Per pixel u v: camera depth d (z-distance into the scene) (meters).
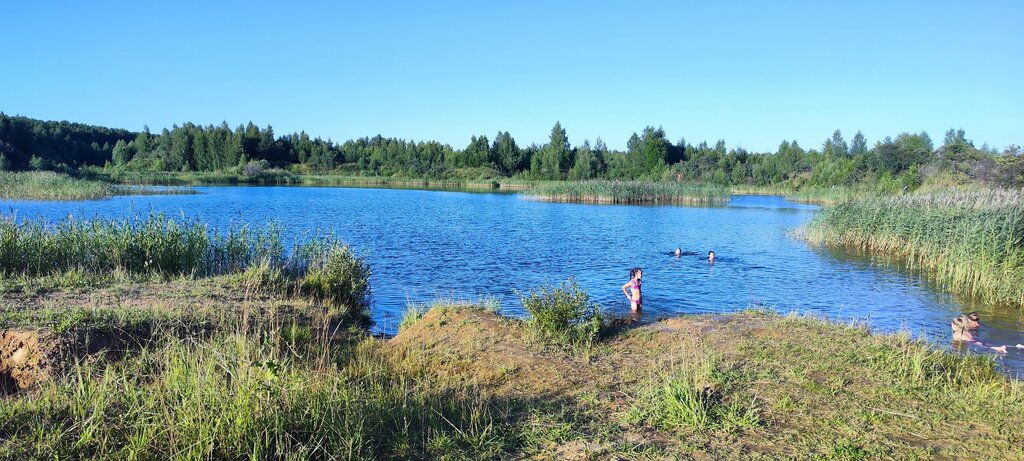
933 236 20.42
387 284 17.03
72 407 5.86
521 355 8.87
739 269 20.09
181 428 5.33
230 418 5.45
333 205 47.91
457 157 116.62
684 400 6.60
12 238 13.02
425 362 8.73
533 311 10.30
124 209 38.50
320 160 118.44
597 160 99.81
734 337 9.74
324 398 6.09
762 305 14.78
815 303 15.10
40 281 11.40
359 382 7.59
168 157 112.31
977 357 9.59
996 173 38.03
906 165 64.50
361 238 27.00
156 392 6.11
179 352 7.28
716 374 7.71
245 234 16.66
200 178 85.56
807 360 8.45
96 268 13.52
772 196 71.69
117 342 8.45
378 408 6.38
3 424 5.53
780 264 21.19
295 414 5.66
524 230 31.36
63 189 47.91
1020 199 22.73
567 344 9.56
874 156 68.88
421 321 10.99
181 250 14.59
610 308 14.43
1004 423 6.39
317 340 9.69
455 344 9.52
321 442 5.42
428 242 26.02
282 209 43.03
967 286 16.44
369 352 9.31
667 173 86.81
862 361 8.43
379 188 82.56
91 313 8.86
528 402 7.02
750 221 38.00
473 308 11.77
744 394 7.06
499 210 44.91
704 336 9.88
